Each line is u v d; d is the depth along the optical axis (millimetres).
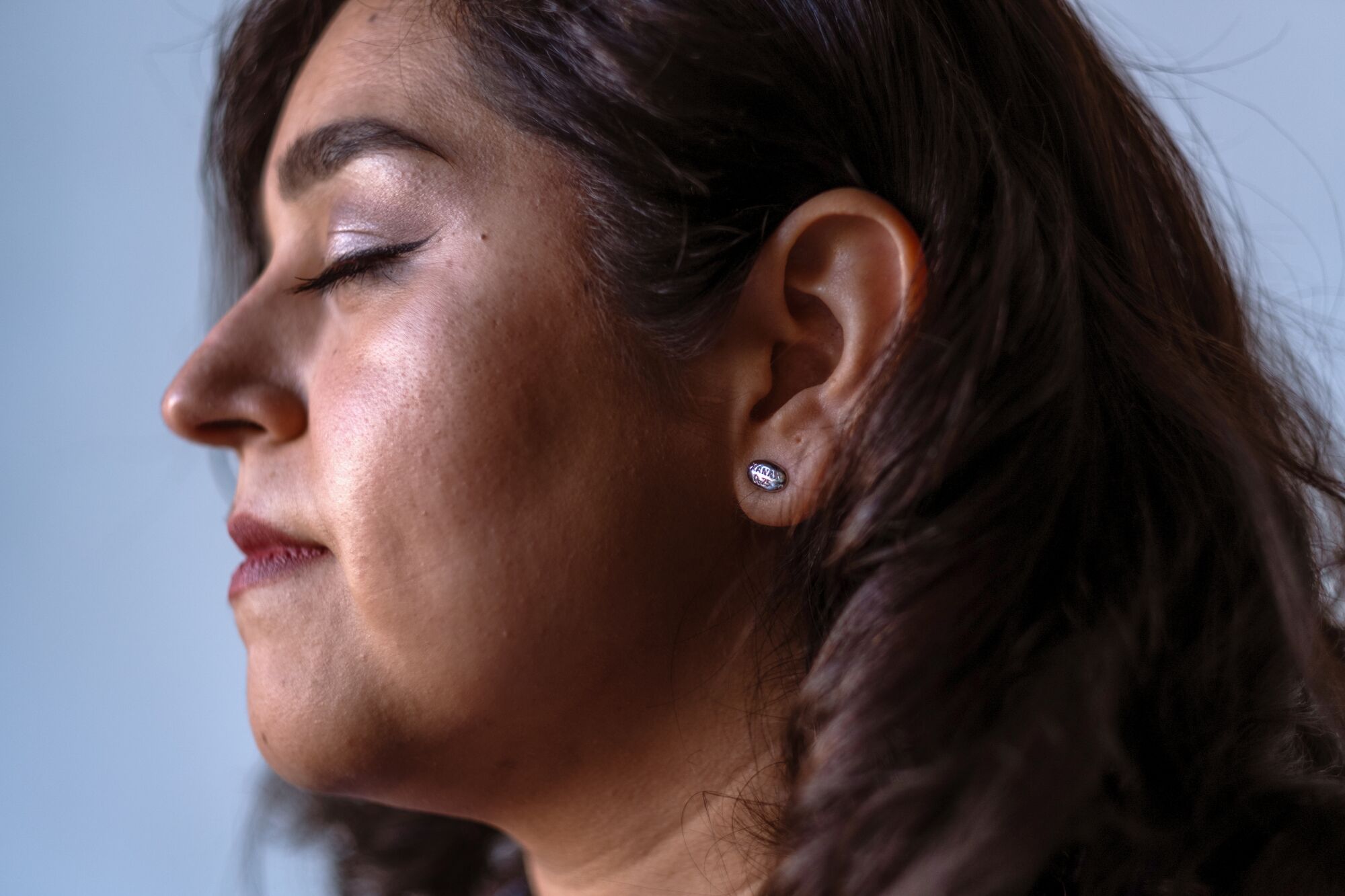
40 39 1455
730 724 637
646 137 607
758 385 616
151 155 1439
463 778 655
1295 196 1142
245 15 921
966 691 559
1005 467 594
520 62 623
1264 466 669
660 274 607
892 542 586
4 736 1396
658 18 613
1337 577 750
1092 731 547
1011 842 517
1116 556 614
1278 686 640
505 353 593
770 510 611
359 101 639
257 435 657
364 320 621
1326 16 1125
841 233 611
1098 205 716
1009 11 722
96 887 1394
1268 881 592
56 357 1439
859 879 536
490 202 611
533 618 596
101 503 1420
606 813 667
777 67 627
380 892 1082
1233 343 801
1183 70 1167
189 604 1405
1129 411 653
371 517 595
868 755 551
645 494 604
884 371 593
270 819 1152
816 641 623
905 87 650
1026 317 614
